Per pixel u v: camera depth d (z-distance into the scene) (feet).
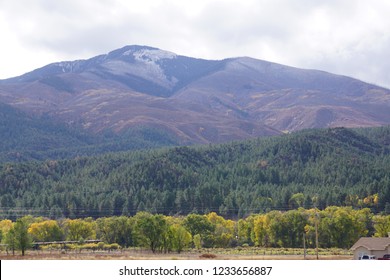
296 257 564.30
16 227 627.87
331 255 612.29
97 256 572.92
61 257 555.69
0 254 631.56
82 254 620.90
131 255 599.98
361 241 550.77
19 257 556.10
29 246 629.51
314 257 561.02
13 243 622.13
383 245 539.29
